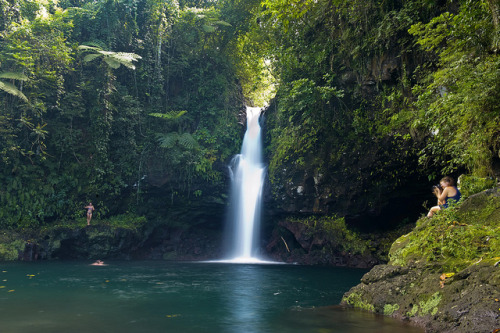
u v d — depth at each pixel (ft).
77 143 61.77
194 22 74.59
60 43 59.98
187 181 64.80
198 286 30.14
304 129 58.85
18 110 57.67
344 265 55.42
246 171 68.85
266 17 62.39
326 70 54.08
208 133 68.85
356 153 52.75
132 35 68.39
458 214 20.61
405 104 43.37
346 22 48.19
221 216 68.90
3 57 56.18
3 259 49.90
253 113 76.69
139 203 65.00
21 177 57.16
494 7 22.35
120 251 59.57
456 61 25.35
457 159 29.58
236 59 80.28
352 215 55.93
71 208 59.77
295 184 59.52
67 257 56.70
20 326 15.99
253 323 16.98
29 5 62.34
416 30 29.32
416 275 18.70
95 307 20.53
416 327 15.67
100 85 63.31
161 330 15.72
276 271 44.16
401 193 52.47
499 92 22.43
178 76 73.05
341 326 16.16
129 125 65.31
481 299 14.10
